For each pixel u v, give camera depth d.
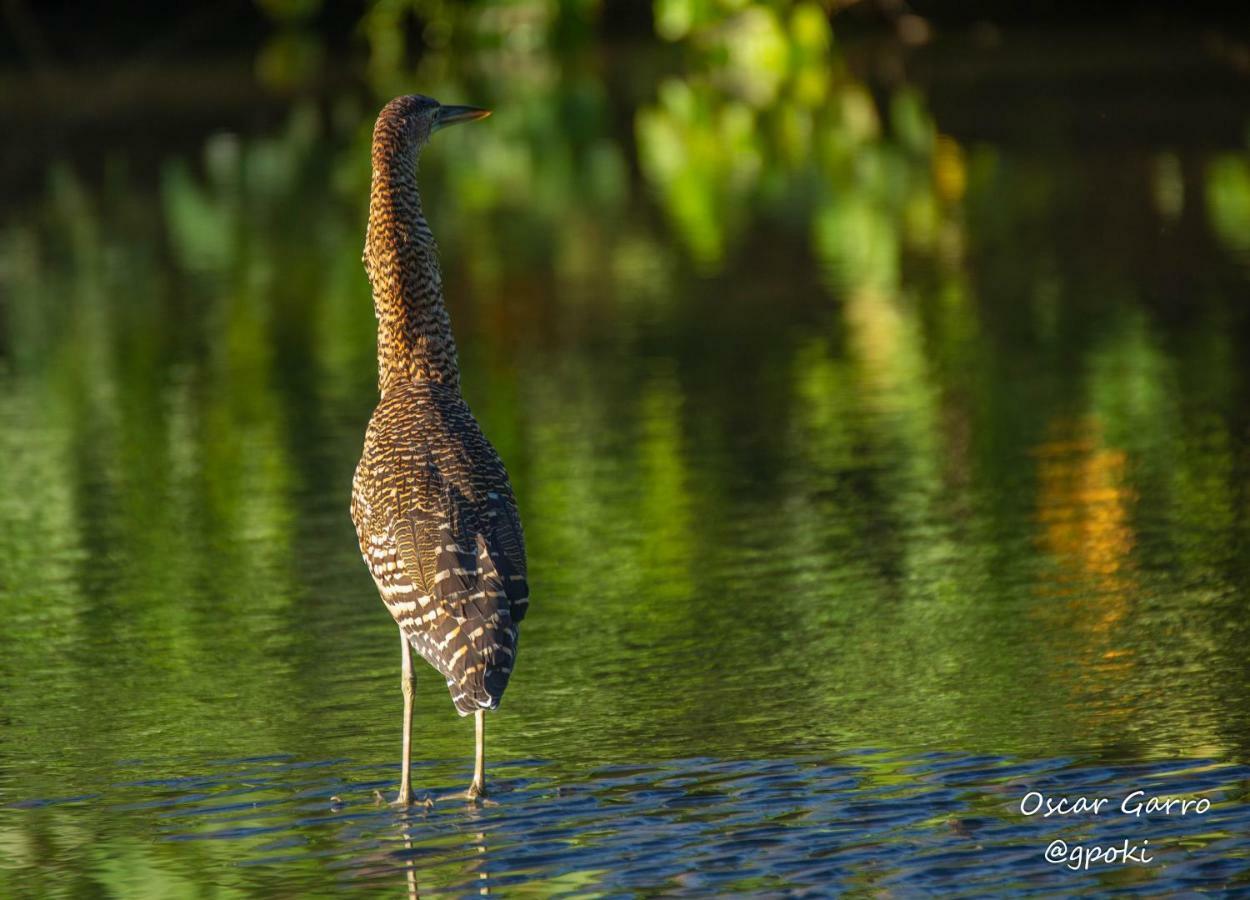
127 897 8.01
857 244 25.02
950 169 30.91
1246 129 32.72
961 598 11.83
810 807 8.66
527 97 43.19
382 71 47.53
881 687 10.30
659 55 50.06
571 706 10.23
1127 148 31.64
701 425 16.50
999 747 9.31
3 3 51.03
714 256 24.62
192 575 12.90
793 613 11.67
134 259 26.11
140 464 15.95
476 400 17.77
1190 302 20.47
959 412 16.56
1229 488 13.89
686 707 10.12
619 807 8.78
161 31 52.84
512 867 8.16
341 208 29.70
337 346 20.42
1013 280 22.25
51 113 42.06
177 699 10.55
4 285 24.72
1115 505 13.66
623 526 13.67
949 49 49.69
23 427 17.39
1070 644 10.86
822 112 39.12
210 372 19.42
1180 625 11.07
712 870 8.02
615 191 30.47
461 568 8.52
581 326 20.89
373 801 9.02
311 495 14.80
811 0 35.16
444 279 23.91
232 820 8.84
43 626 11.95
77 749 9.84
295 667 11.04
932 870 7.90
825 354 19.06
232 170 33.94
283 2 50.16
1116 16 54.41
